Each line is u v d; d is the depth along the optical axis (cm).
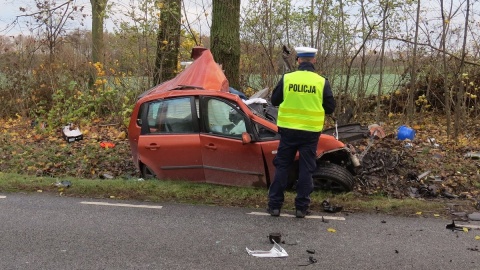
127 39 1180
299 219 545
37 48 1379
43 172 782
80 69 1332
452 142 960
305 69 539
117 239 481
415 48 1111
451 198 636
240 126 618
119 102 1202
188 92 645
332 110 544
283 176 545
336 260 435
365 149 716
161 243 471
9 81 1352
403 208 581
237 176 632
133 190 636
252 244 471
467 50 1116
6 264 421
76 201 605
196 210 572
